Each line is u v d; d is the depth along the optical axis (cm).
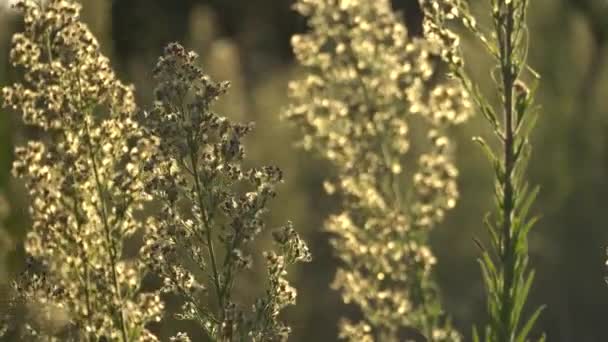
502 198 558
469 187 1471
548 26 1758
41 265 469
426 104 599
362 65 606
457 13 568
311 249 1452
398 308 580
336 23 612
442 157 596
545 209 1595
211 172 469
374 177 594
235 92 1582
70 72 480
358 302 592
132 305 466
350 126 601
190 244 475
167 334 905
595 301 1541
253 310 469
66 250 469
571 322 1536
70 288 468
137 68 1410
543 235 1565
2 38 875
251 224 472
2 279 557
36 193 473
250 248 1208
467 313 1423
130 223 476
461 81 567
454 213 1471
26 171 469
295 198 1448
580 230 1577
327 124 606
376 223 586
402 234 586
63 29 482
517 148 556
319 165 1481
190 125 469
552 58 1736
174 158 470
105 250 472
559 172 1617
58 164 471
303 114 609
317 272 1441
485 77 1409
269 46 2417
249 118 1582
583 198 1591
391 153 601
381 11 611
